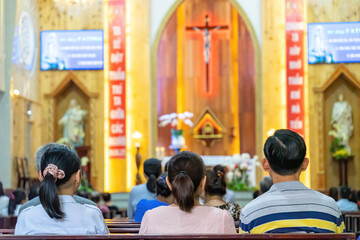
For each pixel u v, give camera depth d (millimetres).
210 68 18625
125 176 17344
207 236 2848
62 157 3332
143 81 17625
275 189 3186
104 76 17594
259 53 17891
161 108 18547
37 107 17188
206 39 18266
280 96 17453
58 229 3254
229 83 18578
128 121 17547
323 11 17234
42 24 17688
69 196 3361
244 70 18547
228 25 18594
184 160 3332
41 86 17562
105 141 17484
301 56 17375
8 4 14812
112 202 16688
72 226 3273
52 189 3207
